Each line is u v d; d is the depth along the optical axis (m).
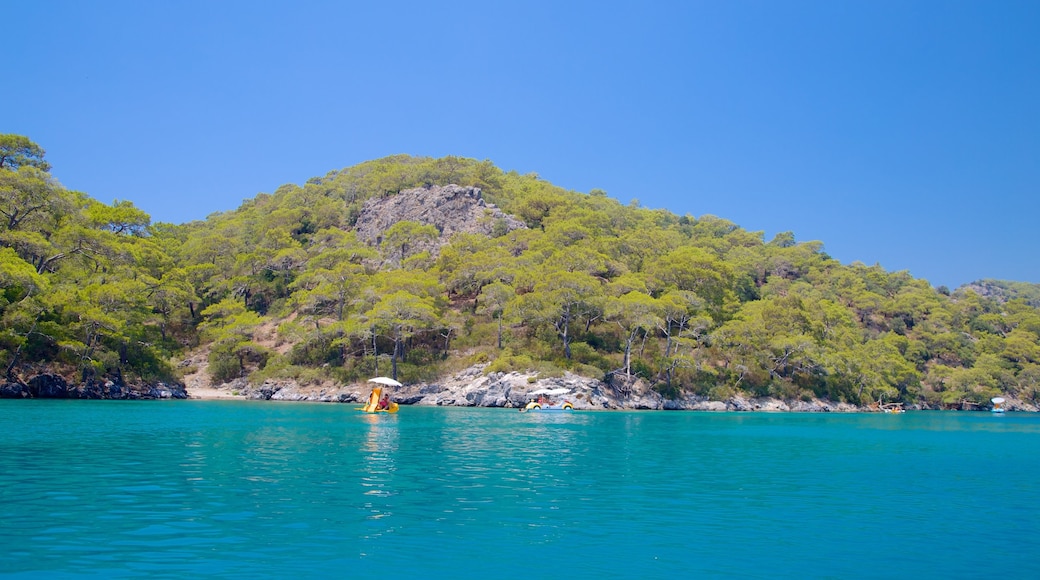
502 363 88.06
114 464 27.94
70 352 76.06
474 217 141.00
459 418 62.34
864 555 16.83
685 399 94.25
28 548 15.41
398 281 100.94
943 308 161.75
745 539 18.09
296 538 16.89
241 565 14.62
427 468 29.27
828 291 152.88
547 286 93.88
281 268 123.88
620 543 17.33
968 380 122.62
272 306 117.44
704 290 113.75
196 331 109.44
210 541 16.38
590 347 97.38
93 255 86.75
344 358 97.75
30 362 72.62
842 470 32.06
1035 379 127.31
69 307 74.38
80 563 14.45
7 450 31.61
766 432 54.69
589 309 94.62
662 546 17.16
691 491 25.19
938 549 17.50
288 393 92.00
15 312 69.50
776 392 101.06
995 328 154.38
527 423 57.75
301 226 148.25
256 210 170.75
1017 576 15.35
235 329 97.12
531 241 121.38
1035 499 25.02
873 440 49.78
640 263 127.88
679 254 121.69
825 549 17.30
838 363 104.12
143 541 16.22
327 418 57.16
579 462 32.53
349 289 105.06
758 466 32.72
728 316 113.88
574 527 18.89
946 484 28.48
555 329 98.56
